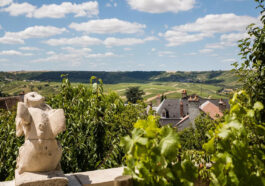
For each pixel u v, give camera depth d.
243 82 4.41
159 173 2.56
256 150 2.86
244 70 4.51
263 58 4.41
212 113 43.44
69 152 6.07
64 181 3.54
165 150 2.46
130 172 2.70
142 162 2.62
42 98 3.91
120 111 7.11
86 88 7.60
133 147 2.58
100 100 7.20
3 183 4.00
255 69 4.41
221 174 2.64
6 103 31.52
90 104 7.06
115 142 6.22
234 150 2.60
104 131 6.66
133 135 2.64
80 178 3.81
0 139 6.21
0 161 6.05
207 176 3.73
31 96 3.87
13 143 6.23
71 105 7.17
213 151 2.73
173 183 2.62
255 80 4.24
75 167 6.07
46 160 3.65
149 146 2.61
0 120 6.82
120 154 6.05
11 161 6.07
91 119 6.66
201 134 18.86
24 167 3.62
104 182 3.70
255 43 4.53
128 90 114.62
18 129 3.74
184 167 2.63
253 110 2.90
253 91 4.07
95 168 6.20
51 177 3.51
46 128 3.67
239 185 2.58
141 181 2.61
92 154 6.30
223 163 2.62
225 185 2.62
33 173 3.60
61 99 7.33
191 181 2.59
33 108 3.79
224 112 6.30
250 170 2.75
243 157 2.60
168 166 2.63
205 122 18.89
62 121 3.70
